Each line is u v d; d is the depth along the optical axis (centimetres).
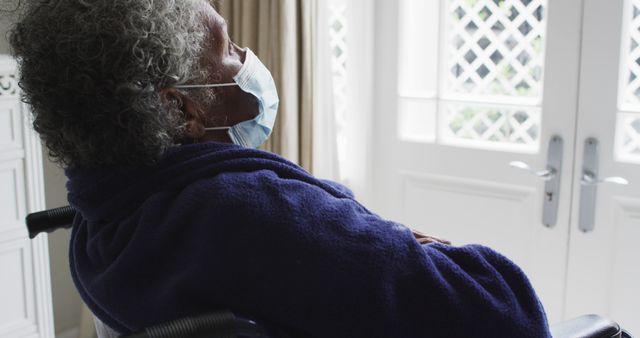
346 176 255
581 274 209
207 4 82
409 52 233
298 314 71
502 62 216
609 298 206
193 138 82
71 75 71
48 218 97
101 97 71
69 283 266
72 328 268
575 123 202
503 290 77
